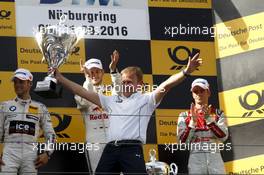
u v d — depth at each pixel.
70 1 18.34
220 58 18.56
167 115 18.06
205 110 16.61
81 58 18.14
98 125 17.05
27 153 16.33
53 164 17.50
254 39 18.59
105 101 15.81
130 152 15.33
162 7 18.62
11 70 17.86
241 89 18.41
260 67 18.47
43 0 18.28
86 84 17.22
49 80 16.08
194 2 18.73
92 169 16.91
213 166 16.41
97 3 18.42
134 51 18.36
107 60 18.23
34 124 16.55
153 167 16.80
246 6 18.73
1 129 16.52
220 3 18.78
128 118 15.60
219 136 16.47
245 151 18.06
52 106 17.81
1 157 16.28
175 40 18.53
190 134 16.50
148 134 17.83
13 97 17.73
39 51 18.03
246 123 18.20
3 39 17.98
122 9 18.48
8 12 18.12
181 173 17.58
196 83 16.91
